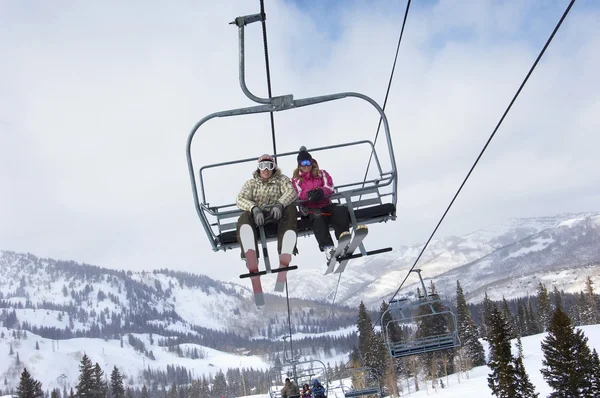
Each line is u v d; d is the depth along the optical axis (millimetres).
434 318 68500
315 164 8016
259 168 7855
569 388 47906
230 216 8273
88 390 100375
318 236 7848
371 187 7965
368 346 82188
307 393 21844
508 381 50844
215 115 7551
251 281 7793
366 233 7520
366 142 8648
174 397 191500
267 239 7969
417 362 90562
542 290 132625
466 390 70188
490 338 53531
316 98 7535
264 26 7242
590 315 131000
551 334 50500
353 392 34844
